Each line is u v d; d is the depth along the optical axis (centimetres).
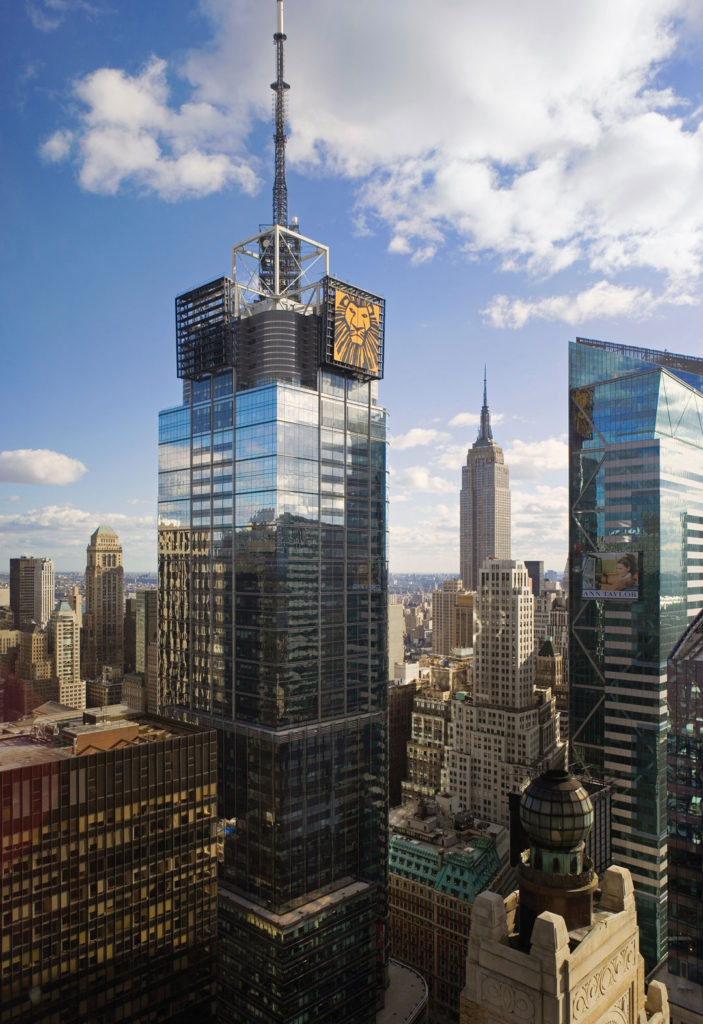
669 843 14700
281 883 17200
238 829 18538
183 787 15825
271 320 19562
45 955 13525
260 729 18200
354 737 19438
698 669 14350
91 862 14212
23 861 13238
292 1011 16450
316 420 19475
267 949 16700
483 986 3969
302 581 18588
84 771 14100
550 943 3662
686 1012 14012
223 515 19900
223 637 19688
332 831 18662
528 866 4297
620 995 4119
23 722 17288
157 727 17312
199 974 16212
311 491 19125
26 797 13300
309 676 18625
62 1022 13750
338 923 17700
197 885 16162
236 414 19725
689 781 14400
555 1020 3584
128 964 14838
